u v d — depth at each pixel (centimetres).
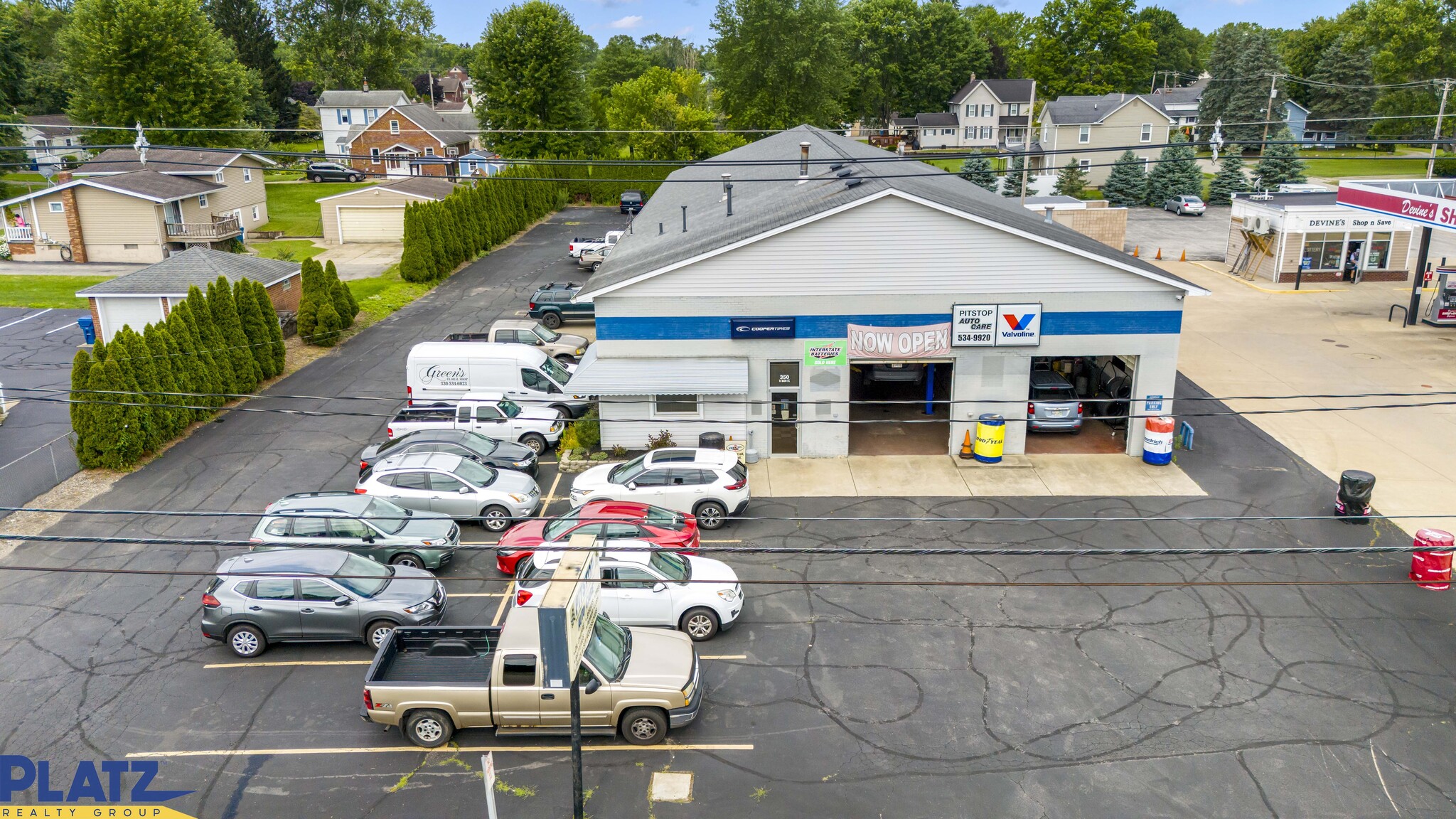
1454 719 1455
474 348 2844
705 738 1443
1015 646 1672
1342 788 1314
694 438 2597
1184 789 1316
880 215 2416
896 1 12425
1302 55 11675
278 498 2325
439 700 1401
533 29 8456
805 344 2519
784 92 8644
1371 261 4647
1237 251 5084
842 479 2441
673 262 2464
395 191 6066
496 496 2161
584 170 8231
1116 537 2088
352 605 1669
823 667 1620
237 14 10438
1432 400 2945
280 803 1308
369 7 11581
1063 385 2675
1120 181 7638
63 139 8988
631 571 1714
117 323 3569
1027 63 11719
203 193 5662
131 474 2480
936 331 2494
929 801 1302
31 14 12031
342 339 3866
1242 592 1845
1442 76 9738
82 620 1781
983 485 2391
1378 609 1772
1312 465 2488
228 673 1622
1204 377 3194
